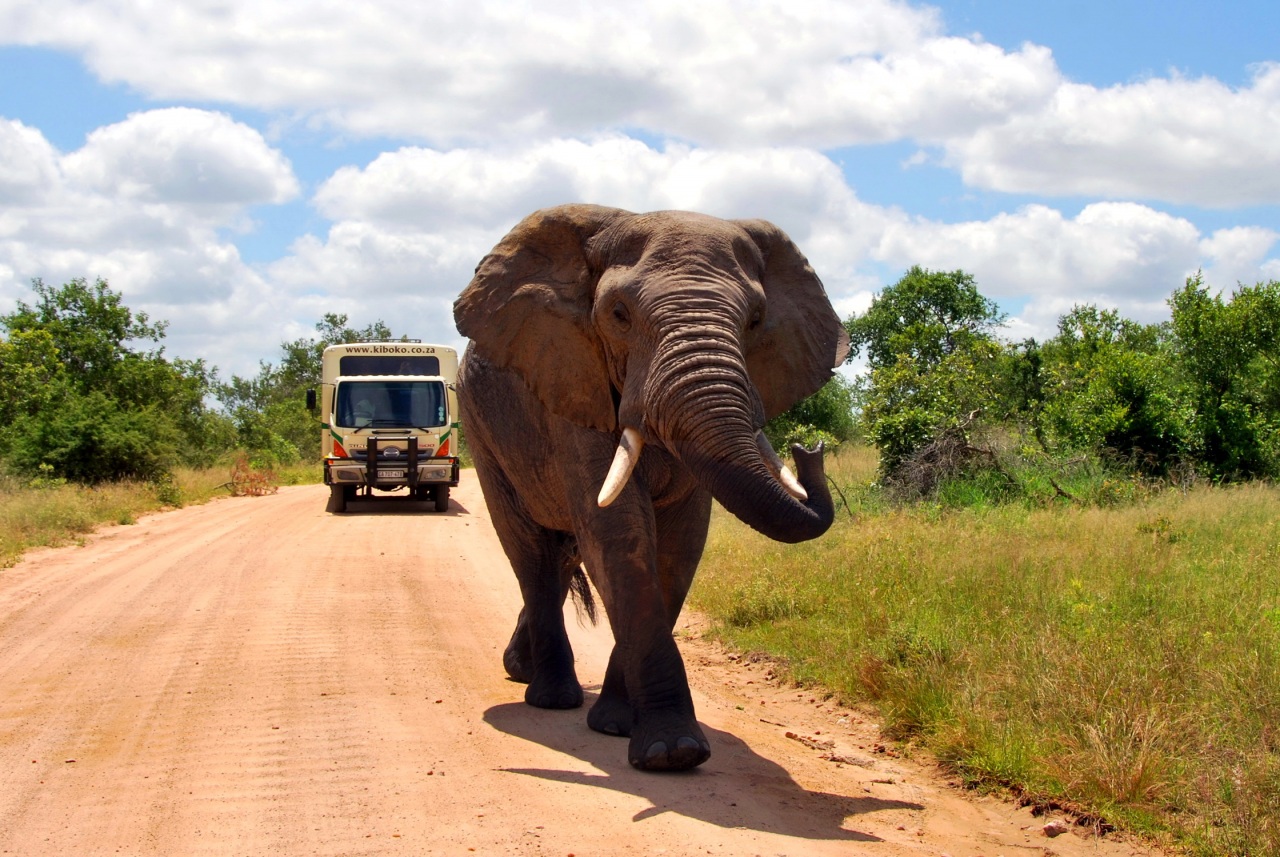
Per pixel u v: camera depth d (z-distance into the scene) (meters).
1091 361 22.22
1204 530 12.52
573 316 5.70
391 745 5.82
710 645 9.52
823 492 4.65
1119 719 5.96
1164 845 4.97
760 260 5.59
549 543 7.28
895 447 18.14
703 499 6.17
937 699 6.80
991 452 17.56
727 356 4.86
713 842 4.46
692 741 5.35
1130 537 11.81
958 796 5.68
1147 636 7.43
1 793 5.02
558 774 5.35
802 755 6.16
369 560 14.10
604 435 5.76
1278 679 6.39
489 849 4.30
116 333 35.53
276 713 6.50
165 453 26.64
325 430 23.48
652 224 5.43
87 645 8.59
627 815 4.75
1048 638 7.35
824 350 5.82
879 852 4.58
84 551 15.03
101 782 5.18
